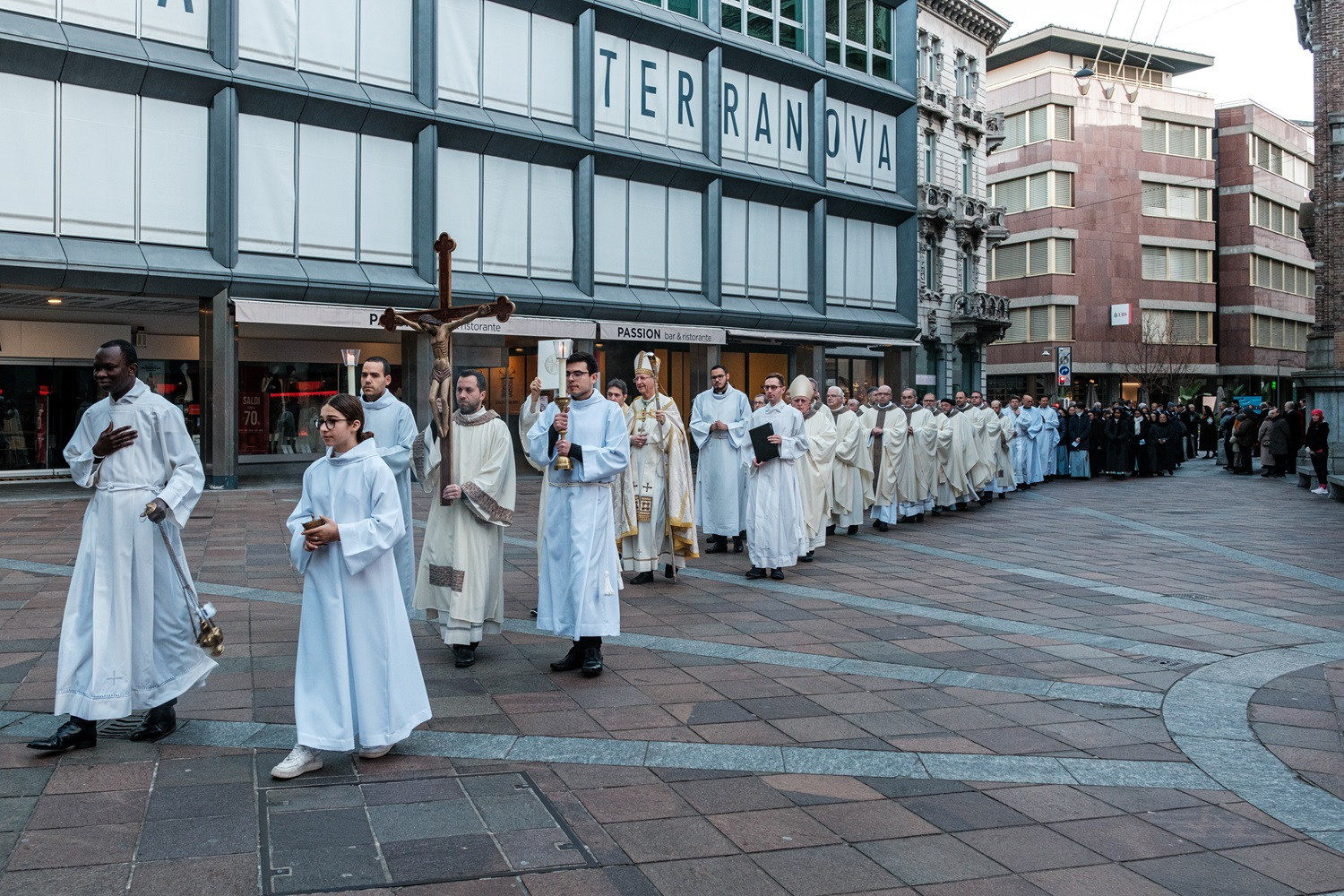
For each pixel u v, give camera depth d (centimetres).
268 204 1970
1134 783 474
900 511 1547
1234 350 5972
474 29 2233
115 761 479
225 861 375
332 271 2036
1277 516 1695
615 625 644
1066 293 5359
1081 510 1819
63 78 1733
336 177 2055
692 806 437
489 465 647
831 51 3014
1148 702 605
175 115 1859
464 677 638
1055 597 943
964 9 3612
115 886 354
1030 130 5438
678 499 989
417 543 1198
